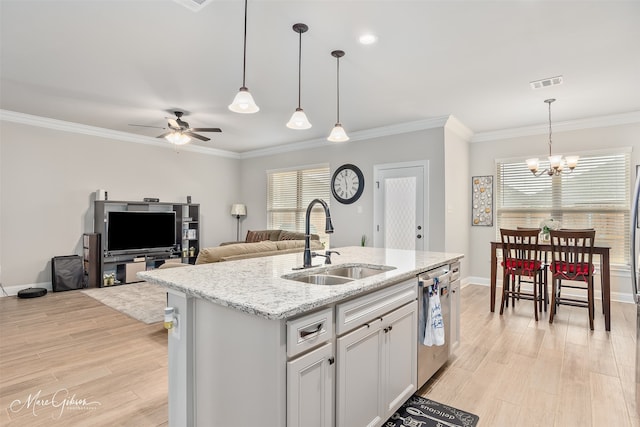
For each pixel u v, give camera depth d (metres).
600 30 2.60
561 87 3.74
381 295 1.85
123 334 3.33
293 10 2.37
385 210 5.48
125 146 6.04
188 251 6.64
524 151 5.33
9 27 2.61
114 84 3.74
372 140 5.65
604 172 4.75
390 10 2.37
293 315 1.29
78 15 2.44
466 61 3.15
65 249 5.34
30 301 4.52
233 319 1.46
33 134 5.04
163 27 2.61
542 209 5.20
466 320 3.84
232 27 2.60
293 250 3.81
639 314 2.06
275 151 7.13
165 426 1.92
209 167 7.33
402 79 3.56
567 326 3.62
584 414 2.05
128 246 5.66
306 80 3.61
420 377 2.27
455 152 5.28
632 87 3.71
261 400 1.34
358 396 1.67
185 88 3.85
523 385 2.40
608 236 4.72
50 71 3.41
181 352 1.69
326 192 6.30
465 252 5.63
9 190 4.85
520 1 2.25
